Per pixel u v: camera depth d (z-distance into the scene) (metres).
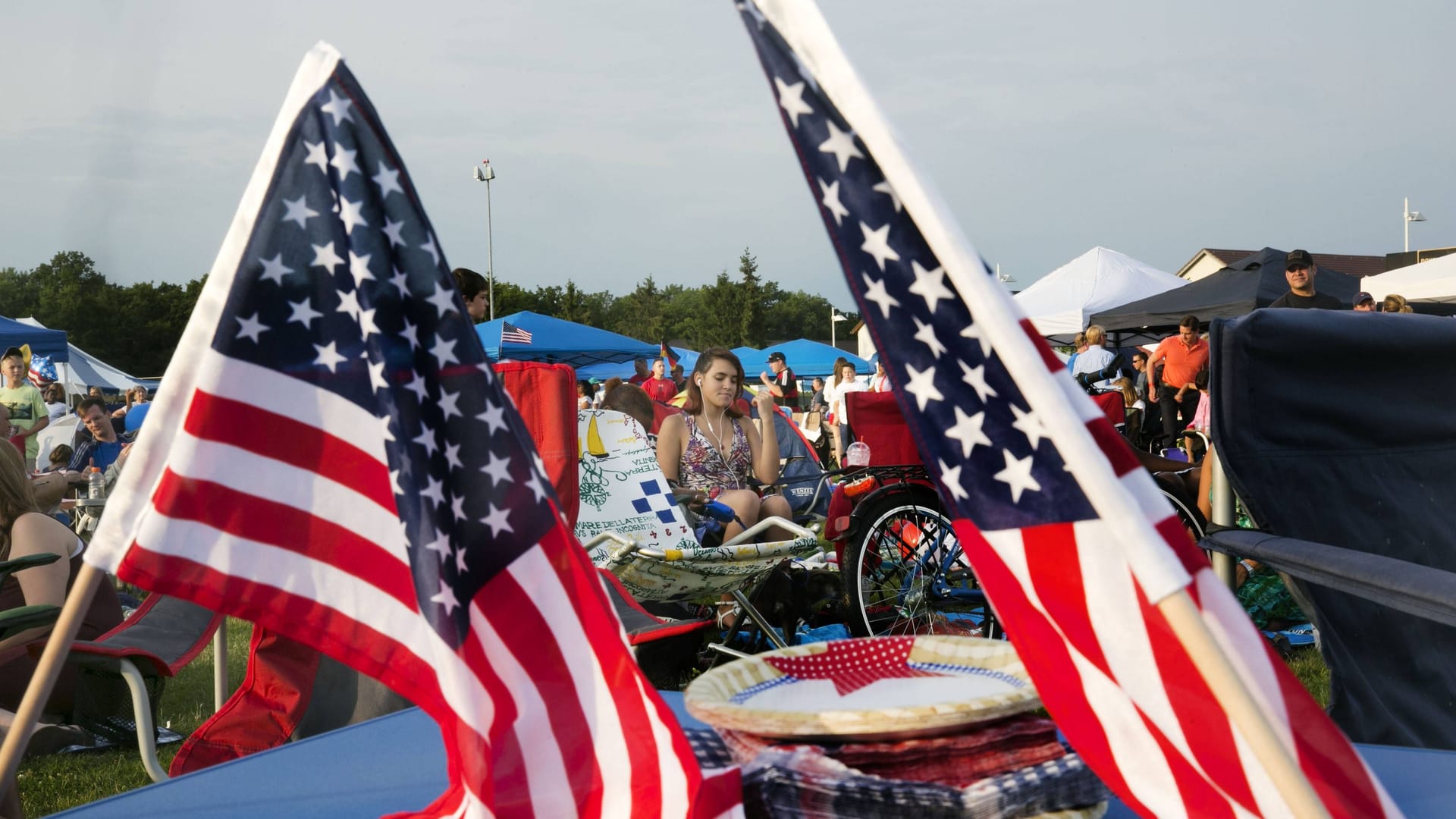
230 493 1.16
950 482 0.89
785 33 0.89
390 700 2.85
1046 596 0.87
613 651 1.04
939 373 0.89
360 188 1.14
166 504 1.15
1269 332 2.16
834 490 4.85
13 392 10.60
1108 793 1.00
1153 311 15.12
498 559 1.08
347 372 1.17
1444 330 2.30
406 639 1.15
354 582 1.17
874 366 33.56
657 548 4.28
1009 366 0.79
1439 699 2.12
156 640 3.32
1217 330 2.17
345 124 1.15
